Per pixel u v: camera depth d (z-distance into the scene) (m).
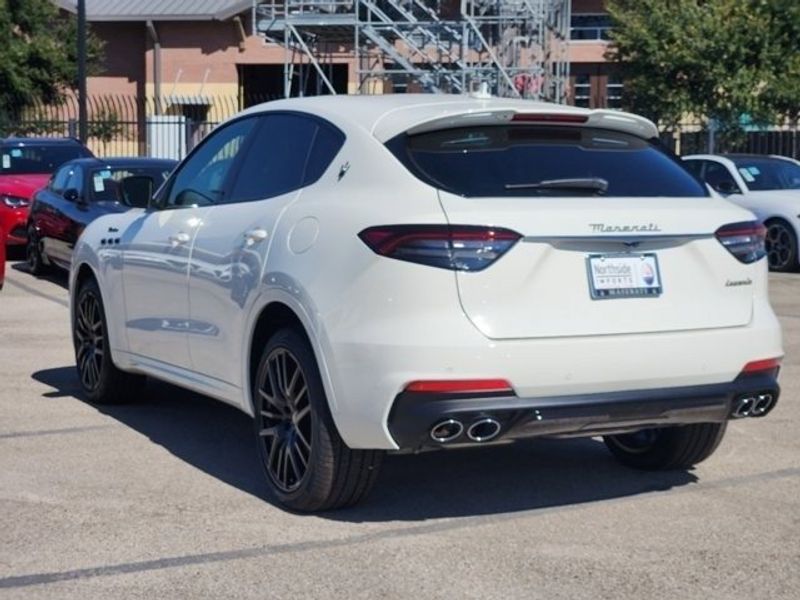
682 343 6.11
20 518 6.44
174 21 36.78
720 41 26.11
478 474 7.36
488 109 6.38
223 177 7.56
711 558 5.94
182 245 7.55
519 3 25.86
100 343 8.91
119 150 36.16
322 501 6.36
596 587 5.55
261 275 6.58
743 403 6.34
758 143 27.27
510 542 6.13
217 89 37.06
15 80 34.22
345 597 5.42
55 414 8.76
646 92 27.19
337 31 26.67
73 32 35.44
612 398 5.96
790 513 6.64
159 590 5.49
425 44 26.31
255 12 27.14
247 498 6.80
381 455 6.24
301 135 6.98
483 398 5.73
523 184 6.16
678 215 6.20
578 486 7.13
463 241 5.77
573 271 5.93
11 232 18.20
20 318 13.31
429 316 5.74
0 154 19.88
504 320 5.79
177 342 7.68
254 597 5.42
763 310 6.50
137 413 8.82
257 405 6.76
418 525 6.38
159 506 6.65
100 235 8.83
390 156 6.22
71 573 5.69
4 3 34.09
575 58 35.22
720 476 7.35
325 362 6.03
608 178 6.41
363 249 5.91
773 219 18.44
